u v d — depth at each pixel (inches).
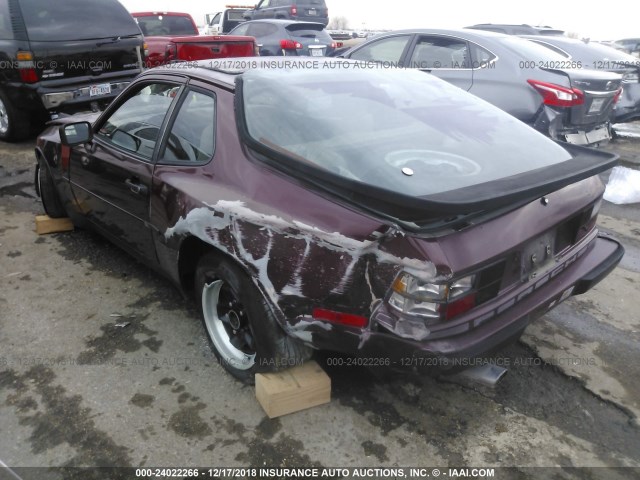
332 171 84.9
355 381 104.1
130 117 125.9
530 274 88.5
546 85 212.2
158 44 324.8
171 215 104.9
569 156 102.3
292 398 94.2
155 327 120.4
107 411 95.6
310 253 81.5
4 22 243.3
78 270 145.5
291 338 91.2
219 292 103.0
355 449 89.3
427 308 74.9
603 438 94.0
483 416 97.7
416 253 73.4
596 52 321.4
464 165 89.7
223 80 106.6
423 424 95.0
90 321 122.1
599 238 112.0
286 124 95.3
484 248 77.7
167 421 93.7
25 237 165.9
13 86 248.1
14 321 121.4
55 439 89.4
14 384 101.7
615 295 144.6
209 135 103.4
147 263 126.1
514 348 118.3
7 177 222.5
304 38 464.8
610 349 119.5
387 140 94.7
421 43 253.8
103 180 129.7
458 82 236.7
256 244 87.0
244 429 92.3
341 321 80.4
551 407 100.8
